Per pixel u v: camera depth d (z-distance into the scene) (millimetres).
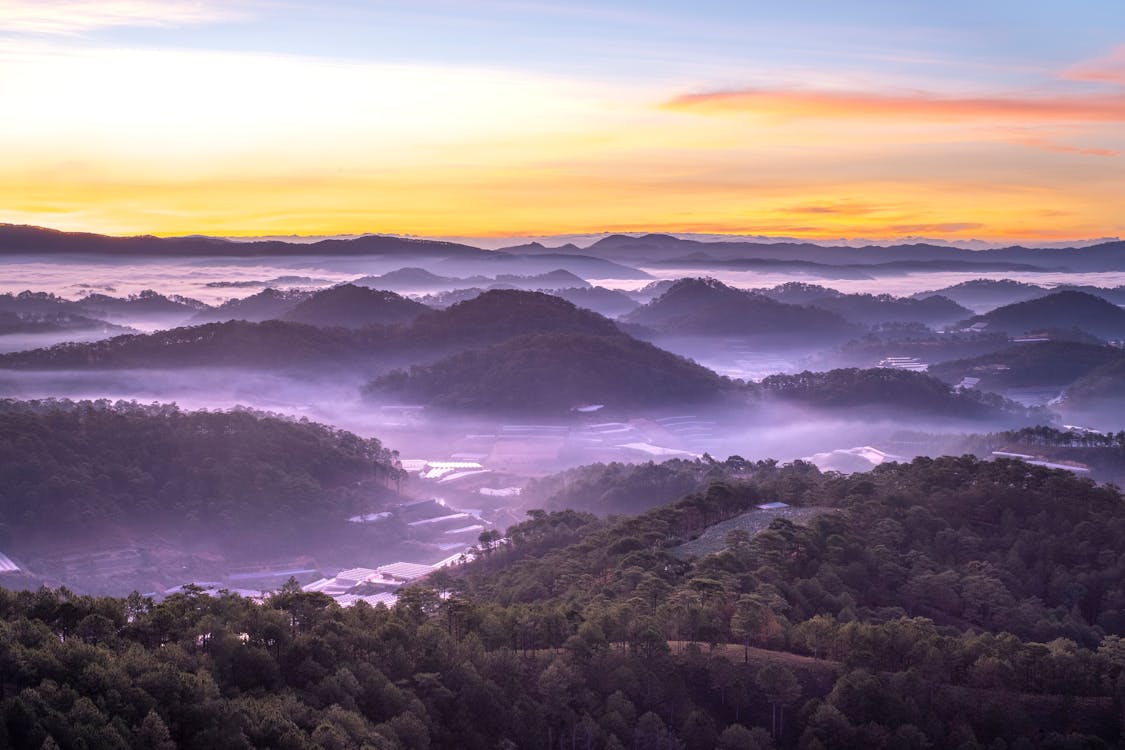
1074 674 143000
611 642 147125
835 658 148750
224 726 109125
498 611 154000
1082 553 191000
